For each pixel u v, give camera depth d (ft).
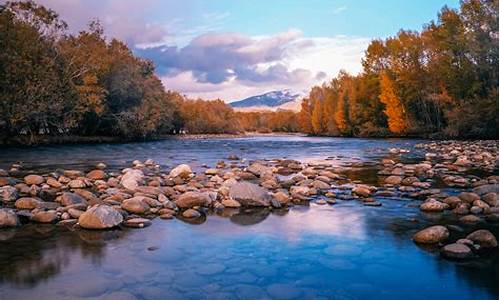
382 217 25.09
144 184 37.09
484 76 127.75
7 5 104.01
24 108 95.40
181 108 241.14
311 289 14.62
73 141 127.54
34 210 25.72
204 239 20.81
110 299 13.71
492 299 13.70
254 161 65.41
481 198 27.61
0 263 17.26
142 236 21.31
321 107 283.18
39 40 108.17
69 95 112.47
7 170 51.88
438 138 143.95
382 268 16.58
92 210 23.06
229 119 313.32
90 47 132.98
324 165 57.47
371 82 195.21
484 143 101.40
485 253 18.11
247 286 14.89
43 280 15.40
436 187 35.65
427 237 19.83
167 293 14.25
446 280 15.29
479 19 121.39
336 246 19.54
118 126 142.31
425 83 155.63
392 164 58.18
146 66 197.47
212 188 34.94
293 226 23.26
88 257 18.01
